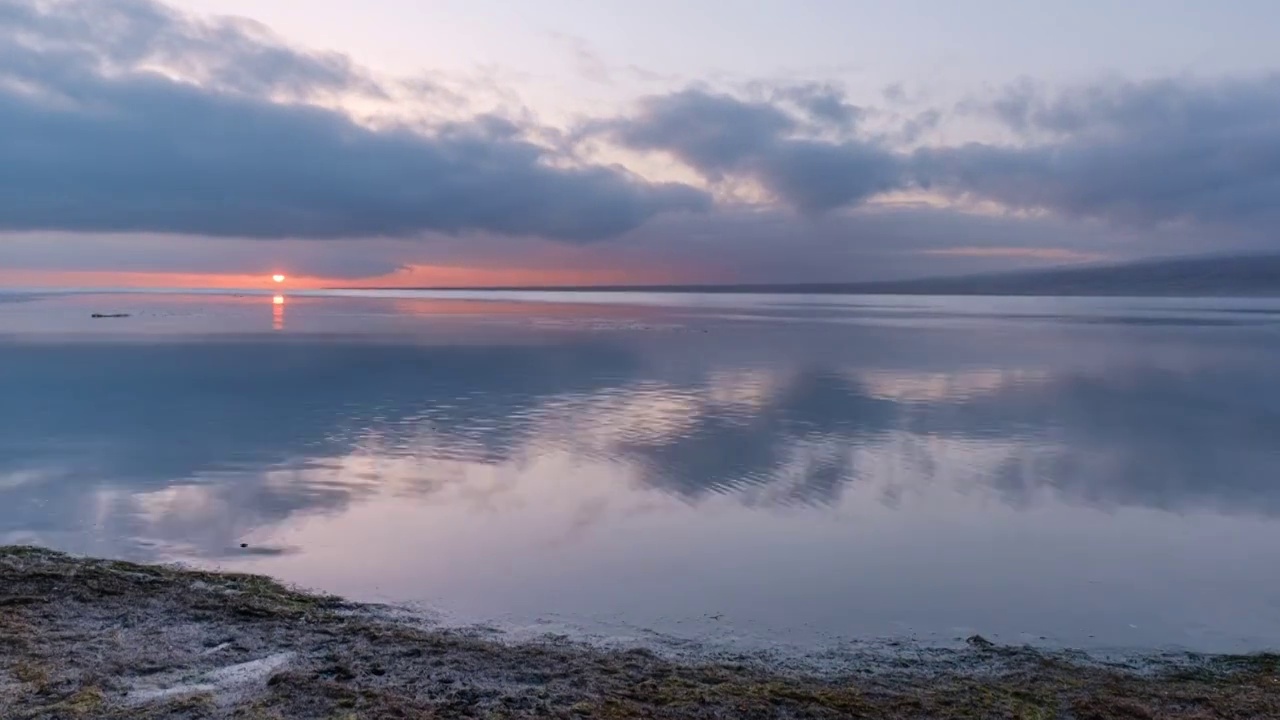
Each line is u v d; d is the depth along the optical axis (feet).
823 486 47.03
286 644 24.44
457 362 103.91
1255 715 22.11
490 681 22.68
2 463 49.93
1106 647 28.09
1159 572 35.22
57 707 19.85
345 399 74.33
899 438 60.34
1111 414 72.23
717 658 26.12
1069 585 33.68
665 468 50.29
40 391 77.87
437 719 20.13
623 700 21.77
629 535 38.40
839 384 88.33
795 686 23.54
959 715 21.71
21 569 29.78
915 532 39.73
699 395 79.10
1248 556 37.32
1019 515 42.78
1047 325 198.18
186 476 47.21
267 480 46.55
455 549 36.11
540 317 212.23
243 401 72.84
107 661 22.54
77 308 226.38
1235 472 51.90
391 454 53.01
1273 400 81.10
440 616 29.09
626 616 29.63
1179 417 71.10
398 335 143.84
